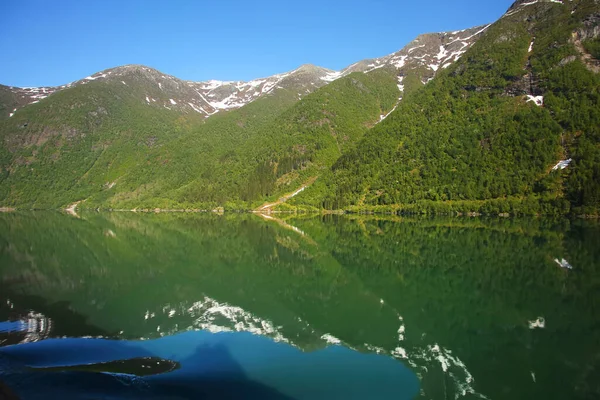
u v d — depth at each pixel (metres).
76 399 15.16
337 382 17.42
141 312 27.66
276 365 19.16
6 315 26.50
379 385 17.19
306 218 138.25
